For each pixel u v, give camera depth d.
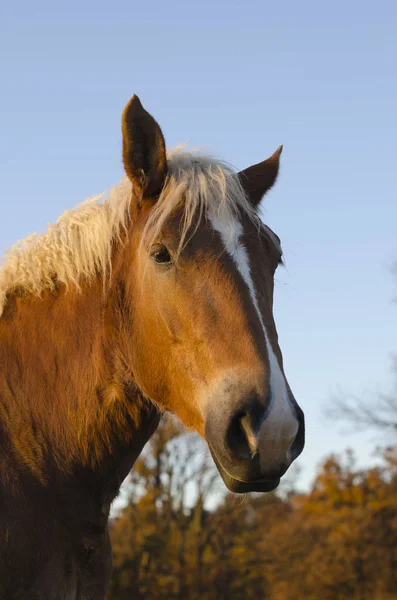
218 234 3.17
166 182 3.38
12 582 3.01
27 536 3.11
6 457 3.27
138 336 3.32
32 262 3.60
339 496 28.08
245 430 2.85
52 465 3.30
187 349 3.11
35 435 3.34
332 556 26.27
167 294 3.17
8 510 3.13
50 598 3.07
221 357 2.99
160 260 3.20
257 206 3.65
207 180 3.30
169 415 3.59
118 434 3.41
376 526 26.41
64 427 3.36
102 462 3.38
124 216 3.48
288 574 26.45
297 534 27.23
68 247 3.54
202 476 23.12
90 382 3.40
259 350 2.95
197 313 3.08
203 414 3.04
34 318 3.53
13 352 3.48
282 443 2.82
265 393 2.87
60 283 3.57
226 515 23.58
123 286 3.43
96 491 3.38
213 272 3.10
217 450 2.92
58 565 3.14
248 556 23.61
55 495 3.26
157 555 22.48
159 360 3.23
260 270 3.18
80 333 3.46
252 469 2.82
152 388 3.29
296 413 2.89
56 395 3.40
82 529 3.28
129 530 22.92
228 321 3.02
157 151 3.38
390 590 25.50
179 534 22.61
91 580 3.28
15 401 3.39
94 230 3.50
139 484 23.36
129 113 3.36
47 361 3.44
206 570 22.55
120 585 22.06
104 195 3.69
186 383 3.14
